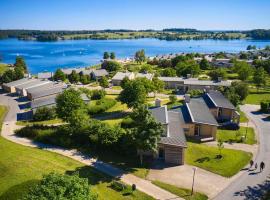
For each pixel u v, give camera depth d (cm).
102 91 8944
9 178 3612
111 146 4603
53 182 2391
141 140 3925
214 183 3734
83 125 4991
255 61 15075
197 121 5222
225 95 7144
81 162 4275
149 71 13838
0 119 6806
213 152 4603
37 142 5144
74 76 11900
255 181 3800
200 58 18462
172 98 8250
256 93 9275
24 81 10512
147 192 3497
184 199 3369
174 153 4222
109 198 3325
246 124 6181
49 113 6775
